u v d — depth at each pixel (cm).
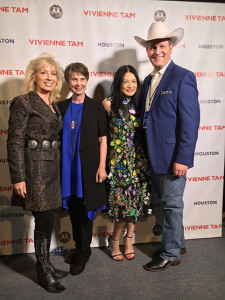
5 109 224
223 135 250
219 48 239
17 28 215
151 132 202
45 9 216
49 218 183
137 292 184
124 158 203
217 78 242
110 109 207
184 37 233
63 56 224
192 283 193
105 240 250
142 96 222
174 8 229
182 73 193
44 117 171
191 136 189
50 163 176
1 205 233
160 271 208
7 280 200
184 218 258
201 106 244
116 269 212
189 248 243
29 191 172
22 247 240
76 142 194
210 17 233
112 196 207
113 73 232
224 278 199
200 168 253
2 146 228
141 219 250
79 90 192
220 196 259
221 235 265
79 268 206
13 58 219
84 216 204
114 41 228
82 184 193
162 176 207
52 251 238
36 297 180
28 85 177
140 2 225
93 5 221
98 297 179
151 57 204
